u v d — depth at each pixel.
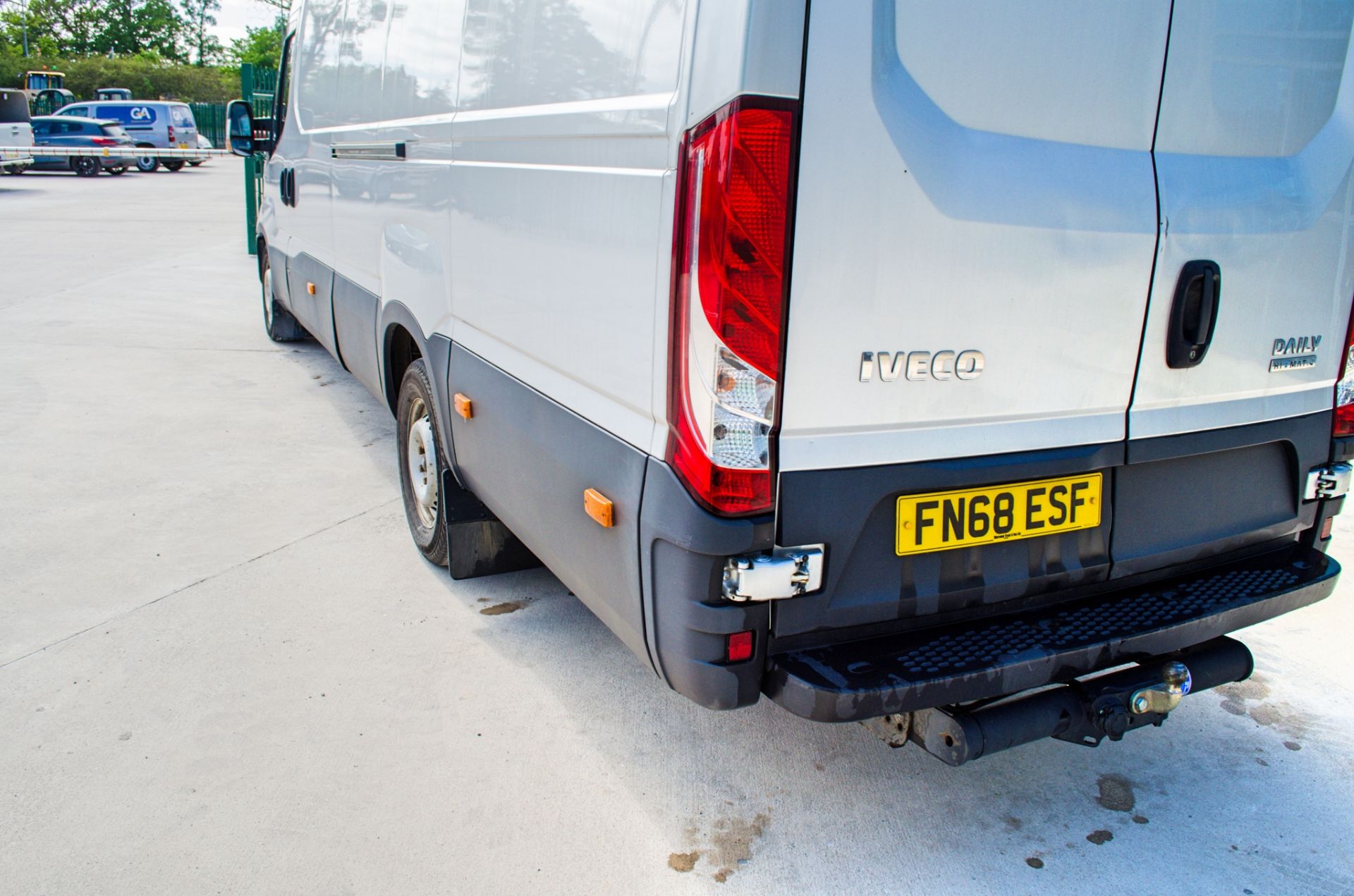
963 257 1.96
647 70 1.97
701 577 1.92
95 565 3.77
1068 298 2.11
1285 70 2.28
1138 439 2.30
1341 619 3.55
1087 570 2.33
